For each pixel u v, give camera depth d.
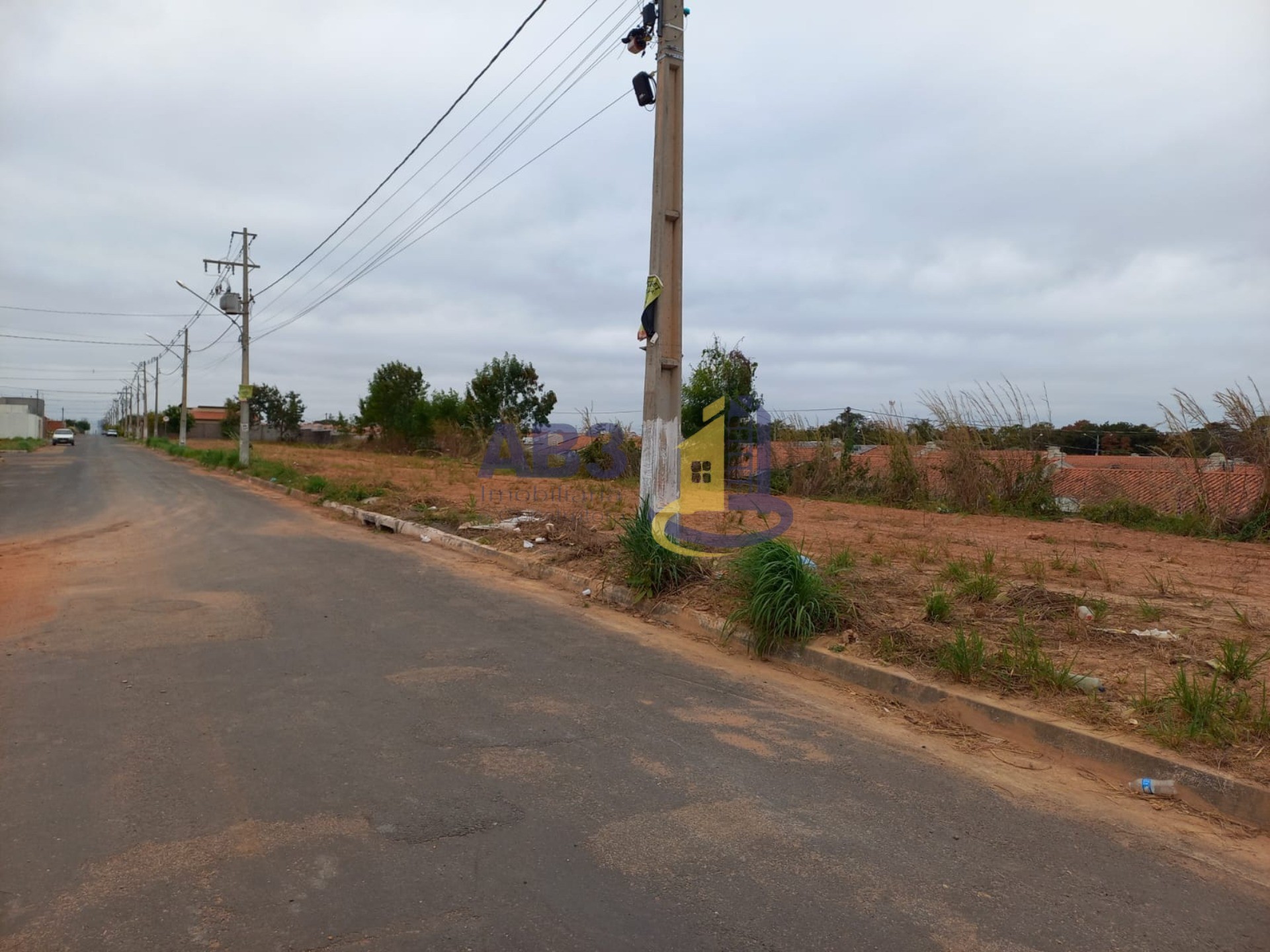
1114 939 2.99
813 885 3.30
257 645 6.74
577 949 2.85
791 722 5.20
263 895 3.14
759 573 6.84
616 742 4.78
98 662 6.16
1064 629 6.44
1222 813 4.04
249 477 27.62
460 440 37.19
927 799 4.14
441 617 7.88
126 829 3.64
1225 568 9.50
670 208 8.81
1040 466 15.73
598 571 9.37
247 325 32.16
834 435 19.75
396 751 4.58
